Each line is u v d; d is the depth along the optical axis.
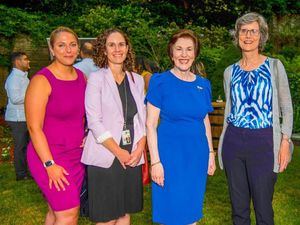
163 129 3.10
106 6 13.69
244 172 3.24
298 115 9.09
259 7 15.02
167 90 3.05
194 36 3.10
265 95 3.10
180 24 14.98
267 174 3.14
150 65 5.37
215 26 14.63
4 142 8.45
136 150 3.15
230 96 3.25
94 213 3.11
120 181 3.14
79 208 3.14
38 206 4.86
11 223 4.36
